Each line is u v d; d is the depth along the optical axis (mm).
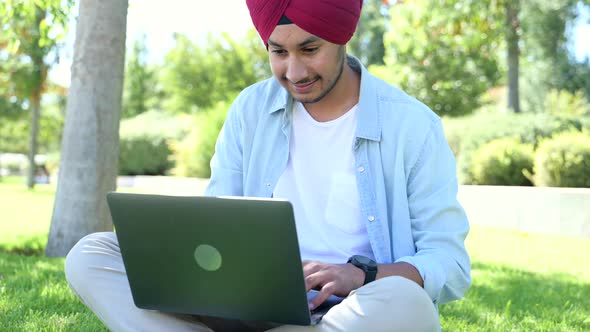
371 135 2176
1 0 6465
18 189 14469
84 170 5422
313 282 1858
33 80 13797
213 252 1757
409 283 1810
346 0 2008
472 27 13555
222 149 2467
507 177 9531
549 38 19203
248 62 22109
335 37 2010
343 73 2217
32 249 6145
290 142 2285
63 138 5508
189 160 14602
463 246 2107
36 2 6371
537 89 21625
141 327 2037
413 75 15969
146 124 18234
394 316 1786
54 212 5512
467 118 11266
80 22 5453
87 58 5406
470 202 9453
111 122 5492
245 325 2127
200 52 22578
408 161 2160
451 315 3551
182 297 1893
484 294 4285
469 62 16625
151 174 17469
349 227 2201
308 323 1804
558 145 8727
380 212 2160
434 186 2156
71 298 3559
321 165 2240
